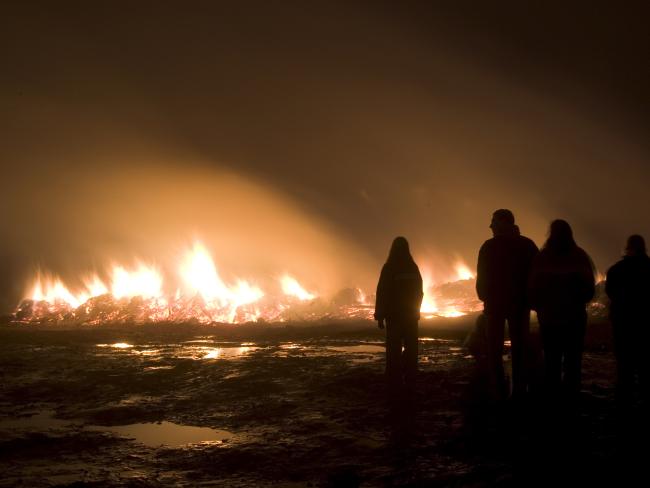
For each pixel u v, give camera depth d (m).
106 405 7.93
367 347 14.48
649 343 6.93
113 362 11.73
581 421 6.36
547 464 5.02
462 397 7.86
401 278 8.38
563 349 6.56
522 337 7.14
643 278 6.93
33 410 7.75
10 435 6.42
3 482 4.94
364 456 5.52
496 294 7.10
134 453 5.78
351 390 8.52
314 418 6.99
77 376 10.12
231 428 6.70
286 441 6.08
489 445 5.66
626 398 6.97
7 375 10.28
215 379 9.65
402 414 7.07
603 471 4.79
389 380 8.38
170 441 6.20
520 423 6.39
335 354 12.82
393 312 8.34
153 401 8.15
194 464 5.42
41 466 5.41
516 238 7.17
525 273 7.08
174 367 10.87
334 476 4.96
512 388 7.20
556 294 6.48
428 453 5.52
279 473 5.13
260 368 10.55
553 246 6.57
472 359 11.35
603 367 10.46
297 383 9.13
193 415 7.34
